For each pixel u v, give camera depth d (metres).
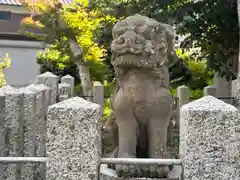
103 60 15.06
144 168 4.67
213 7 10.73
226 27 10.90
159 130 4.71
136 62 4.46
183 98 9.70
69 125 3.03
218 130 2.93
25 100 5.03
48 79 9.68
